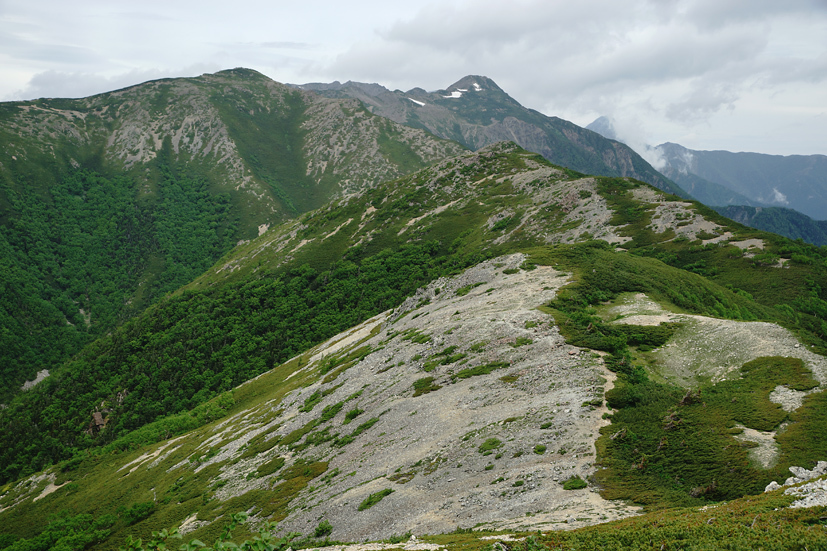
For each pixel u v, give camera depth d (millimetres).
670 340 54500
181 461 92750
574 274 82125
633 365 48219
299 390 92625
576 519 26656
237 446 81938
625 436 35094
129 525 74562
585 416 39281
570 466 33438
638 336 55719
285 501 50156
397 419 54688
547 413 41281
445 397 53812
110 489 98438
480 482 35125
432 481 38219
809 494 21453
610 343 52500
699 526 19875
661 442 33656
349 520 37344
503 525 28094
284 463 62656
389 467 44156
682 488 29344
